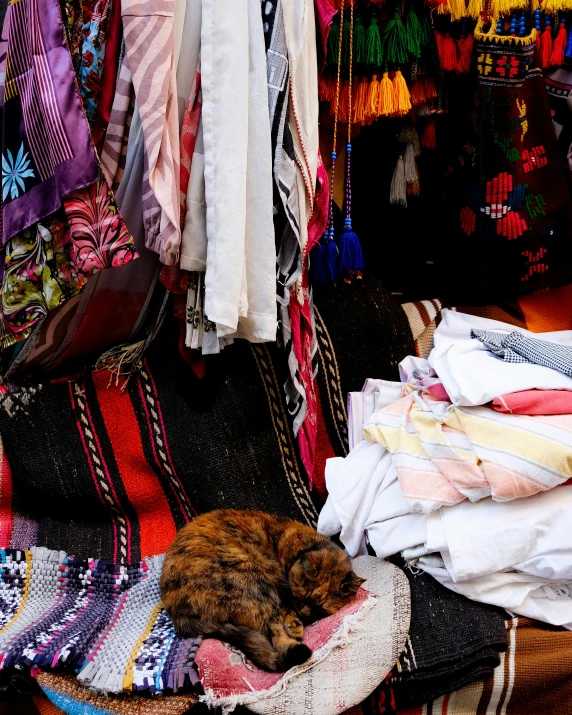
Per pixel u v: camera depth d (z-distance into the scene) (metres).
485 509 1.77
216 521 1.82
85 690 1.51
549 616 1.75
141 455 2.04
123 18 1.59
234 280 1.67
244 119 1.66
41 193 1.63
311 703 1.46
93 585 1.89
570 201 2.28
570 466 1.69
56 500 2.04
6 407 2.00
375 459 1.96
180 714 1.45
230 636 1.55
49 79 1.60
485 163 2.15
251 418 2.08
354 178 2.38
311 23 1.74
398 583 1.73
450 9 2.04
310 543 1.82
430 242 2.51
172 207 1.68
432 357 1.98
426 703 1.66
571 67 2.26
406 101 2.01
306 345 2.02
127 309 2.02
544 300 2.53
